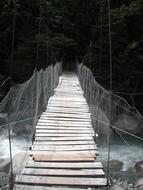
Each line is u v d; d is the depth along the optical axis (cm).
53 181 479
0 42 1467
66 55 2139
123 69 1410
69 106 934
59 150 594
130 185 666
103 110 1016
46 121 775
